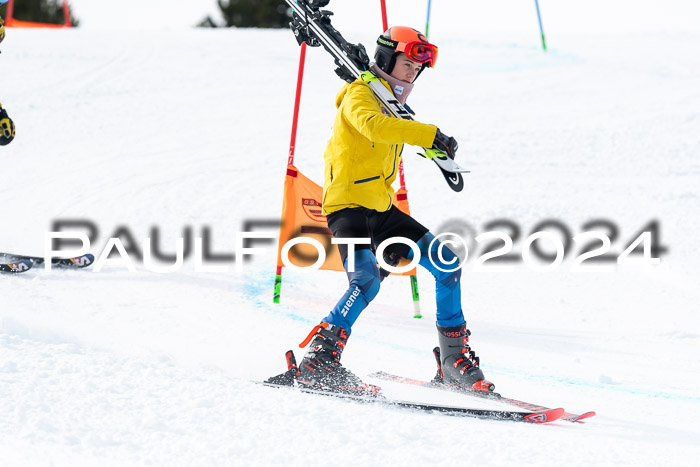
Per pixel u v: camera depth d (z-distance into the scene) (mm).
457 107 23781
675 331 10352
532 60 29734
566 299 11930
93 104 24359
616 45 32500
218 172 18750
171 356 7793
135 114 23531
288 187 10422
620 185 17328
